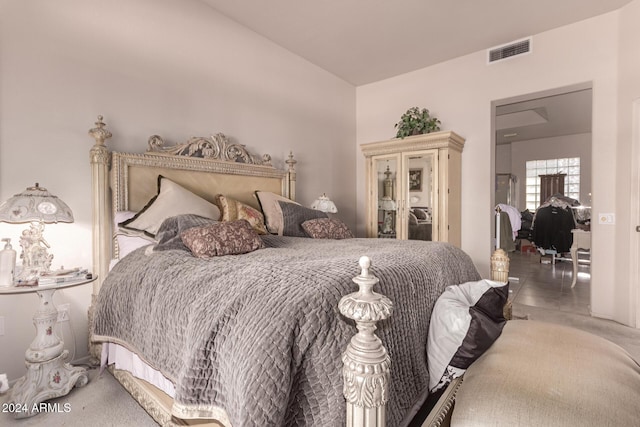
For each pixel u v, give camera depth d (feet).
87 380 5.88
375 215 12.98
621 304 9.30
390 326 3.62
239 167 9.80
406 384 3.76
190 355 3.16
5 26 5.93
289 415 2.73
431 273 4.94
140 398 4.83
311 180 13.08
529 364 3.56
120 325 4.95
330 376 2.81
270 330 2.81
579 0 9.07
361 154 15.44
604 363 3.59
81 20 6.89
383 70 13.74
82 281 5.60
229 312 3.22
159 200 7.14
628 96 9.11
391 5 9.29
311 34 10.87
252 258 4.97
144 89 7.95
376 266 4.14
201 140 8.89
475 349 3.96
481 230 12.05
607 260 9.68
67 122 6.70
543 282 14.35
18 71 6.08
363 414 2.44
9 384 5.96
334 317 3.03
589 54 9.96
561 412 2.83
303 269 3.76
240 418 2.55
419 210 11.82
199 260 4.91
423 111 12.20
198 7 9.07
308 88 12.84
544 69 10.73
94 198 6.88
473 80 12.21
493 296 4.60
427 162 11.66
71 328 6.77
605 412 2.81
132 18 7.70
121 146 7.54
